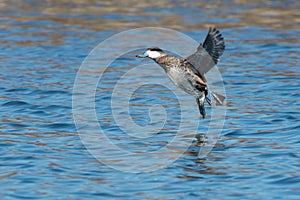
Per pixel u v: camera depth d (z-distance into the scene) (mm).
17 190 11008
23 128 14578
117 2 29953
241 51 22641
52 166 12156
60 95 17469
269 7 28906
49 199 10656
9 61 21172
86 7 29062
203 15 27453
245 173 11797
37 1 30234
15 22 26438
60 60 21438
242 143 13602
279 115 15555
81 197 10742
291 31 25281
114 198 10695
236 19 26859
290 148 13133
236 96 17531
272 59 21656
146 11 28203
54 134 14203
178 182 11414
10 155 12711
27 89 17984
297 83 18734
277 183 11297
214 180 11492
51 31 25172
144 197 10727
